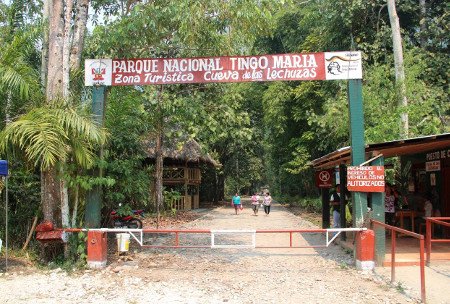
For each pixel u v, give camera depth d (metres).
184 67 9.84
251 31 11.37
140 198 13.27
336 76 9.57
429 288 7.30
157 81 9.85
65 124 8.54
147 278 8.27
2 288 7.50
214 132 19.45
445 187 12.66
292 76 9.64
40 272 8.66
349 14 17.92
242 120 21.16
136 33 10.88
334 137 18.64
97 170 9.91
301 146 24.05
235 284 7.85
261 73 9.71
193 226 18.69
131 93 12.46
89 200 9.67
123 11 13.26
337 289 7.44
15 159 9.52
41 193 9.83
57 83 9.67
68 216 9.60
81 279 8.14
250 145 38.03
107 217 12.66
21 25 12.99
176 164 28.12
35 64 13.13
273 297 7.00
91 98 10.52
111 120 11.62
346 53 9.57
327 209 14.43
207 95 19.08
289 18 24.53
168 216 22.39
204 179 38.06
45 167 8.85
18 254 10.05
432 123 14.95
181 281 8.08
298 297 6.99
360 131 9.39
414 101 15.35
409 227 13.85
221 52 11.91
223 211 29.72
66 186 9.50
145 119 14.97
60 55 9.77
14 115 9.40
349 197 13.58
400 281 7.78
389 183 14.60
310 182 27.11
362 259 8.75
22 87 8.79
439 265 9.01
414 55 17.00
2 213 10.62
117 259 10.05
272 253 11.14
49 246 9.46
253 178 55.34
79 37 10.82
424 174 14.35
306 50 21.45
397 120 14.23
